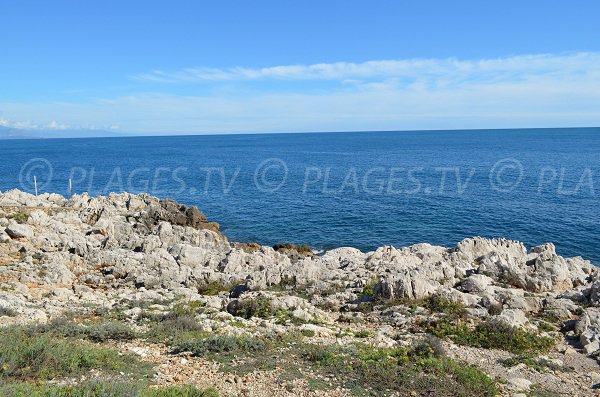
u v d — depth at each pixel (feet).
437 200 236.02
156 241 123.44
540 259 96.48
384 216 204.23
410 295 80.07
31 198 173.47
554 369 56.59
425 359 52.39
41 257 108.17
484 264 95.40
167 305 80.79
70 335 57.77
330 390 45.14
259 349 54.95
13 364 44.11
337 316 78.33
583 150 573.33
